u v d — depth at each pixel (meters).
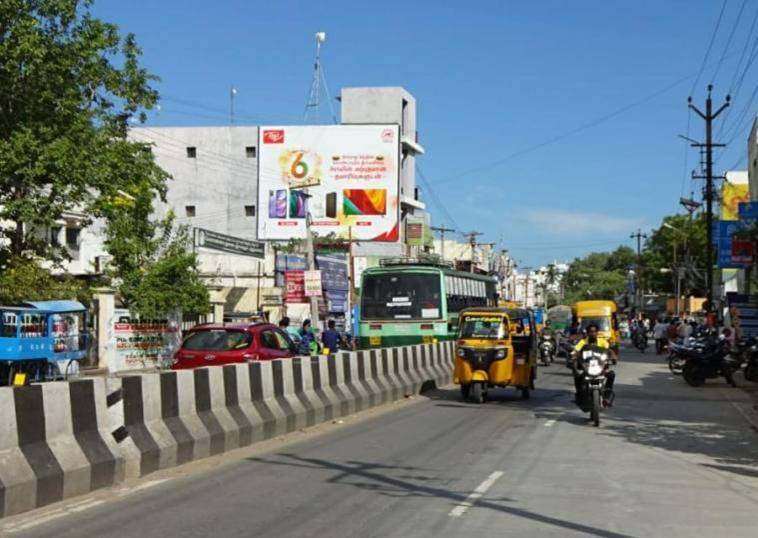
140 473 10.38
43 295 25.70
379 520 8.31
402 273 29.27
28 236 25.56
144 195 32.94
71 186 24.22
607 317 40.59
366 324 29.27
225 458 12.10
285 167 55.69
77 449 9.36
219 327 18.44
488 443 13.84
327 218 55.31
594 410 16.31
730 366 26.55
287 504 9.03
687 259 81.38
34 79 22.70
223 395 12.95
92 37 23.67
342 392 17.92
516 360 21.44
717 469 11.71
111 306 30.14
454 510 8.79
